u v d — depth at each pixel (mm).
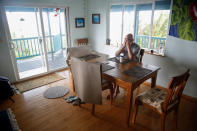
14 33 3463
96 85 1904
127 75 1901
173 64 2729
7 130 1534
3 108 2406
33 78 3561
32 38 4867
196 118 2154
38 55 5250
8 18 3152
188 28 2377
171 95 1594
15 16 3328
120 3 3398
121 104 2502
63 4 3703
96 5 3914
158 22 2908
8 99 2660
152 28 3035
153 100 1830
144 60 3143
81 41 4348
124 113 2271
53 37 4766
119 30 3676
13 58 3180
